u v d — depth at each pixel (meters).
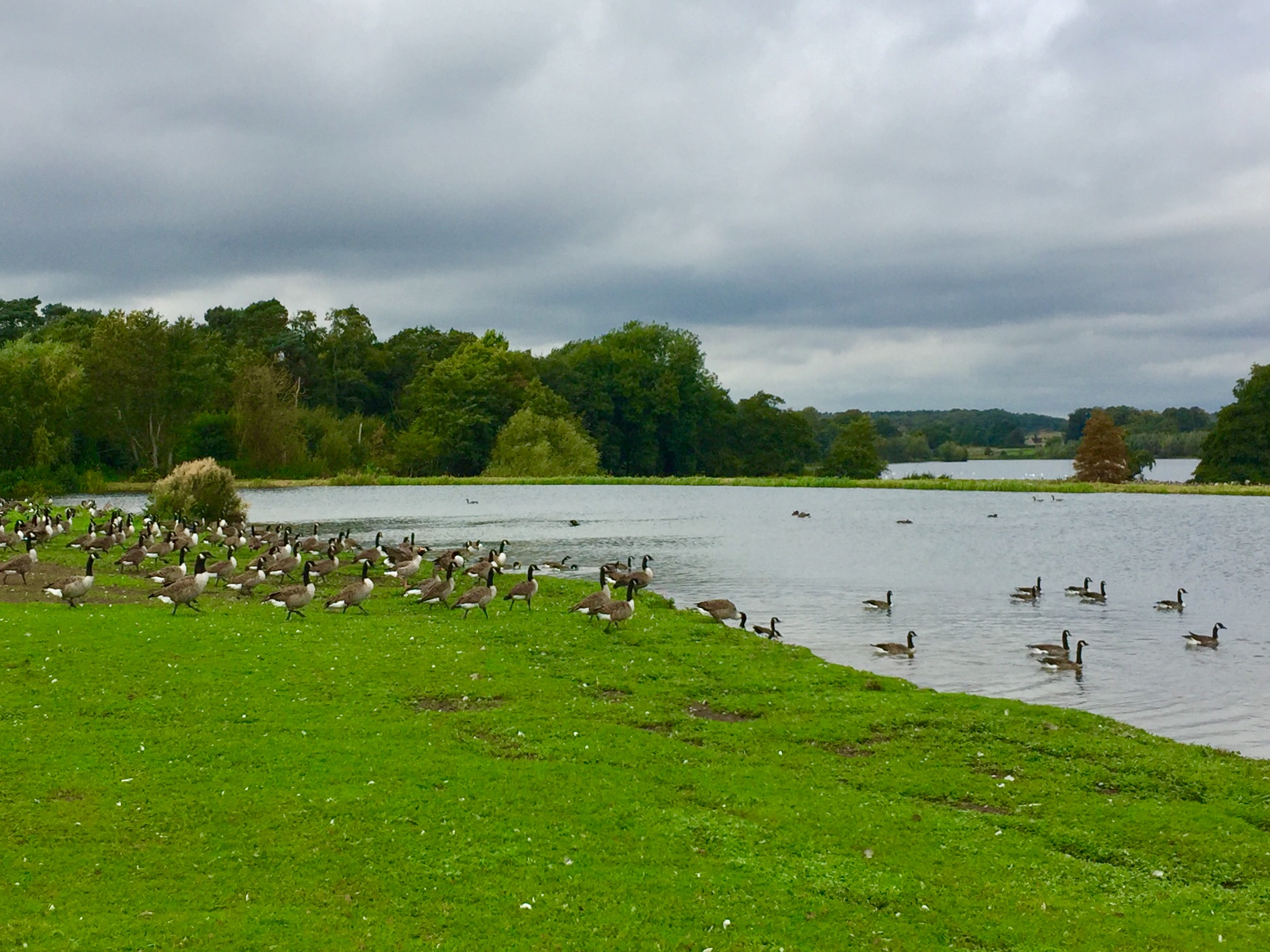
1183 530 88.62
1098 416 161.38
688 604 48.41
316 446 162.88
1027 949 14.89
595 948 14.38
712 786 20.73
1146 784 22.05
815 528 90.62
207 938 14.19
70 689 24.50
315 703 24.52
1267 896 16.88
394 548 53.44
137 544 53.22
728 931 14.99
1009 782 21.92
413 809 18.56
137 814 18.00
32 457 118.88
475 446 175.50
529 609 38.69
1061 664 35.78
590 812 18.92
